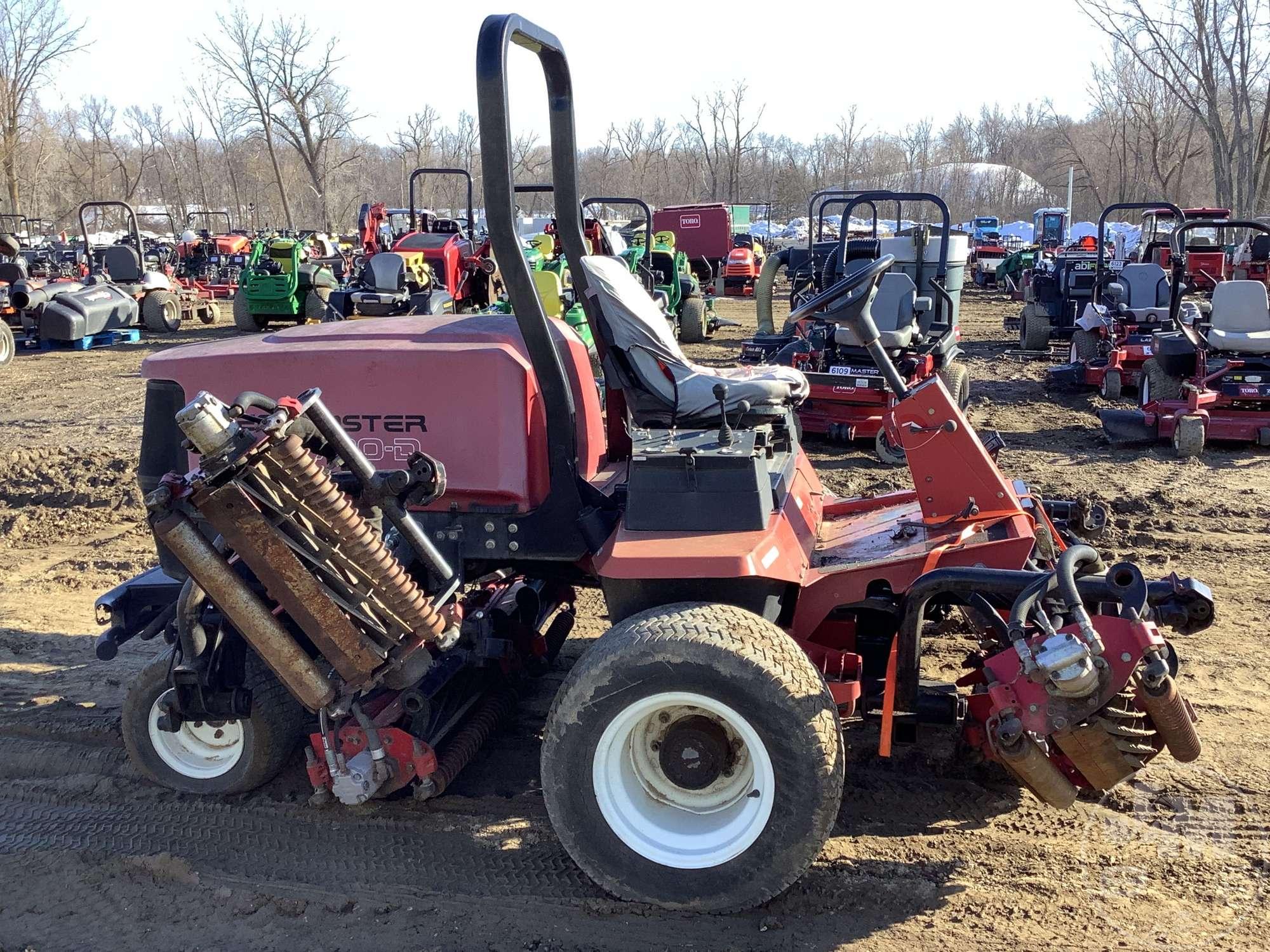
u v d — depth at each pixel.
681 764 3.41
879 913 3.36
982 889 3.46
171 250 28.75
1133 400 12.27
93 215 50.22
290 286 19.27
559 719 3.29
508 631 4.55
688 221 27.44
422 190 51.16
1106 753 3.26
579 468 4.00
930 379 4.02
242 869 3.68
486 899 3.49
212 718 3.84
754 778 3.28
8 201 45.41
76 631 5.81
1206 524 7.39
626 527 3.53
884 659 4.05
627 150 55.44
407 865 3.68
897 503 4.62
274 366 3.89
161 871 3.65
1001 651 3.71
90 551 7.20
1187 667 5.07
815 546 4.10
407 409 3.81
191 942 3.32
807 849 3.22
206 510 3.16
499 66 3.40
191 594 3.71
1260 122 29.34
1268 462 9.22
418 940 3.30
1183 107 38.56
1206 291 15.02
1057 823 3.81
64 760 4.42
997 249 33.62
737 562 3.28
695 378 4.12
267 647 3.41
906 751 4.29
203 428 3.02
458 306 14.89
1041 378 14.23
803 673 3.22
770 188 57.53
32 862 3.74
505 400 3.75
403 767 3.71
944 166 63.41
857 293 4.02
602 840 3.34
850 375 9.62
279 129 52.66
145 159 53.59
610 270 4.19
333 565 3.28
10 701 4.94
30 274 22.05
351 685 3.46
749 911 3.37
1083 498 8.05
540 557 3.85
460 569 3.91
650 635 3.21
